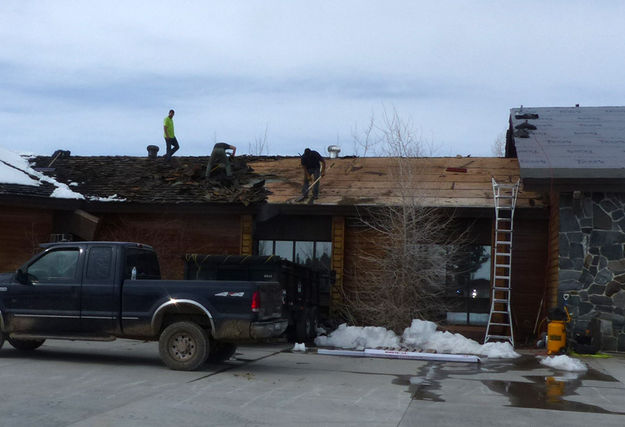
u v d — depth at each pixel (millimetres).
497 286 17562
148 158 22812
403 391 9156
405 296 15789
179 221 19062
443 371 11477
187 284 10594
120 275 10875
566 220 15211
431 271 15945
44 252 11281
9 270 17547
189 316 10773
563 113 21984
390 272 15992
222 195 18531
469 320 18016
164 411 7277
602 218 15070
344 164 21734
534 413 7816
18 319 11156
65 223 18422
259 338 10391
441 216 17281
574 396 9102
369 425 6949
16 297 11203
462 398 8711
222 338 10328
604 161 15117
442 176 19656
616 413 7973
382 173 20500
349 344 14977
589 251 15055
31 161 21859
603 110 22172
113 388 8578
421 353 13320
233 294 10375
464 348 14180
